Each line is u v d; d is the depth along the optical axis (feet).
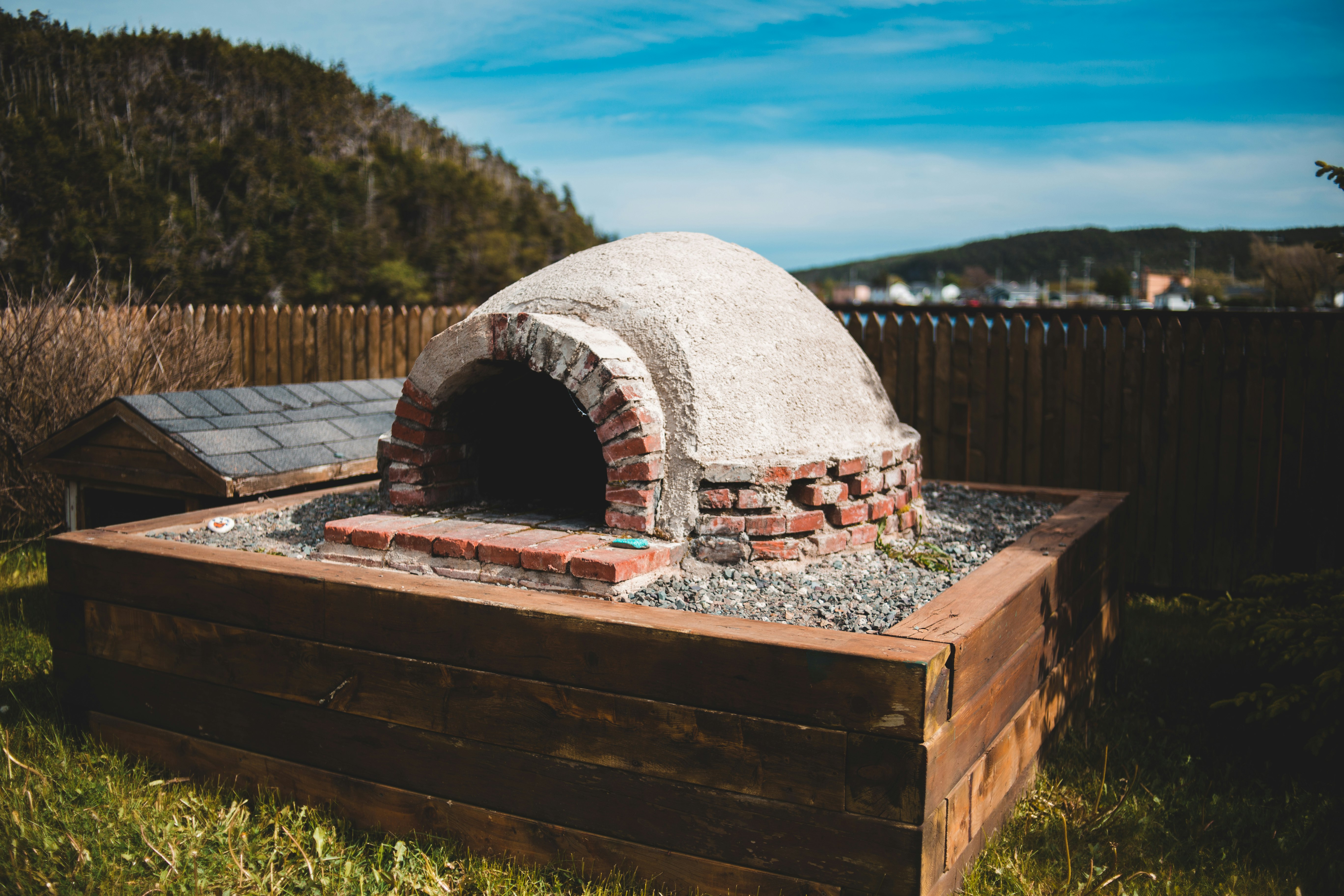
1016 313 20.22
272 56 366.02
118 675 10.87
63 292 24.26
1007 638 8.75
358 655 9.11
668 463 10.30
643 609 8.16
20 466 21.42
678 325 10.72
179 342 25.55
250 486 14.87
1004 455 20.66
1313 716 12.00
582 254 12.64
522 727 8.29
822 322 12.83
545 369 10.49
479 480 12.69
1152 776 10.66
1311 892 8.48
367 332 30.12
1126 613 17.75
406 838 8.99
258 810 9.64
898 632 7.48
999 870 8.19
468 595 8.56
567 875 8.13
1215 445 18.67
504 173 407.03
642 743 7.74
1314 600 11.58
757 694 7.22
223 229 188.34
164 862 8.47
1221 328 18.40
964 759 7.63
